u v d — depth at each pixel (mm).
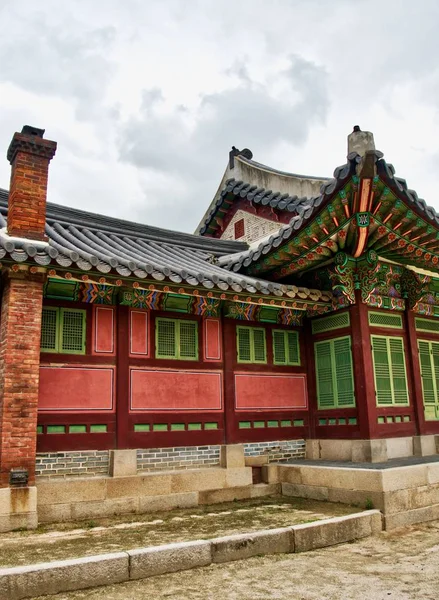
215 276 11320
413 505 10289
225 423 12672
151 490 10789
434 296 15414
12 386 9117
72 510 9859
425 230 12367
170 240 15727
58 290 10969
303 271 14219
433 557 7887
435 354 15359
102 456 10797
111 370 11289
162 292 11750
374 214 11750
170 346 12250
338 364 13750
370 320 13633
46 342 10672
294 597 6094
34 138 10508
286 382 14023
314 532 8406
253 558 7676
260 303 12633
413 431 13898
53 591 6137
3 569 6062
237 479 12031
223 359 13031
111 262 9922
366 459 12547
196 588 6383
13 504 8852
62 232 12805
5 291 9695
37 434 10203
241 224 19906
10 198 10484
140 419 11414
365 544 8664
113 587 6398
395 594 6227
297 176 17812
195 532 8656
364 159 10516
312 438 14070
